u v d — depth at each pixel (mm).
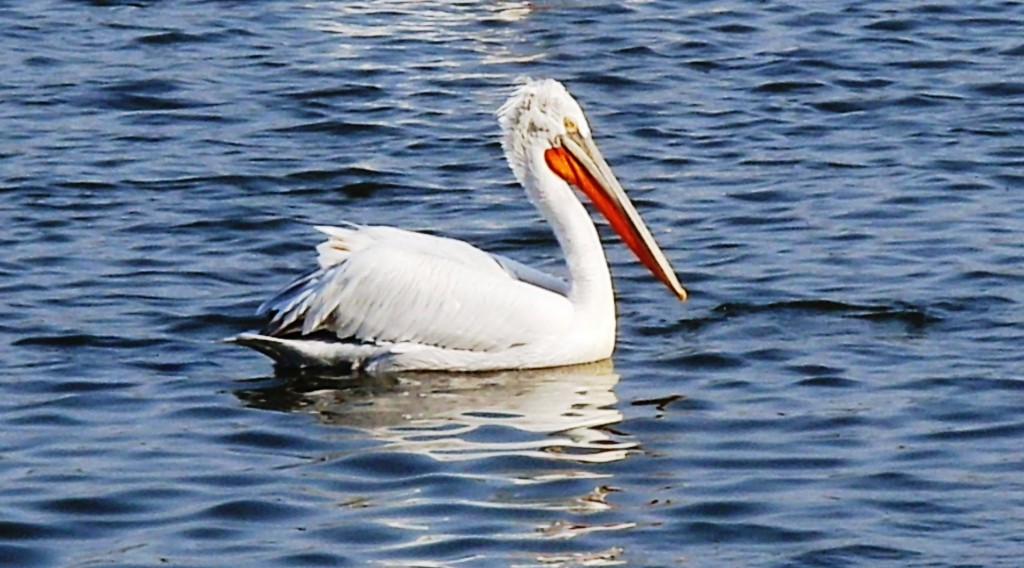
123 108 23922
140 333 16453
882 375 15352
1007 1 28500
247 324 16734
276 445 13969
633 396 15023
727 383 15289
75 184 20922
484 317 15570
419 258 15633
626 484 13234
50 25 27594
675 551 12188
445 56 26125
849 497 13008
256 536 12406
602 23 27766
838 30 27219
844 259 18312
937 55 25984
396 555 12086
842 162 21672
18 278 17891
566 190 16000
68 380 15312
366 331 15531
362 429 14281
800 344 16125
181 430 14273
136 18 27984
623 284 17859
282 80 25000
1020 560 11977
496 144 22484
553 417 14547
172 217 19891
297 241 19188
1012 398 14766
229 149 22281
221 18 27984
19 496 13008
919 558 12039
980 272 17750
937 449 13836
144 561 12039
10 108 23781
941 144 22266
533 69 25562
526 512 12734
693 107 23969
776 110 23844
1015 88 24406
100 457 13734
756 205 20203
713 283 17719
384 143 22547
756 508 12820
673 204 20312
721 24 27625
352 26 27516
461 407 14781
